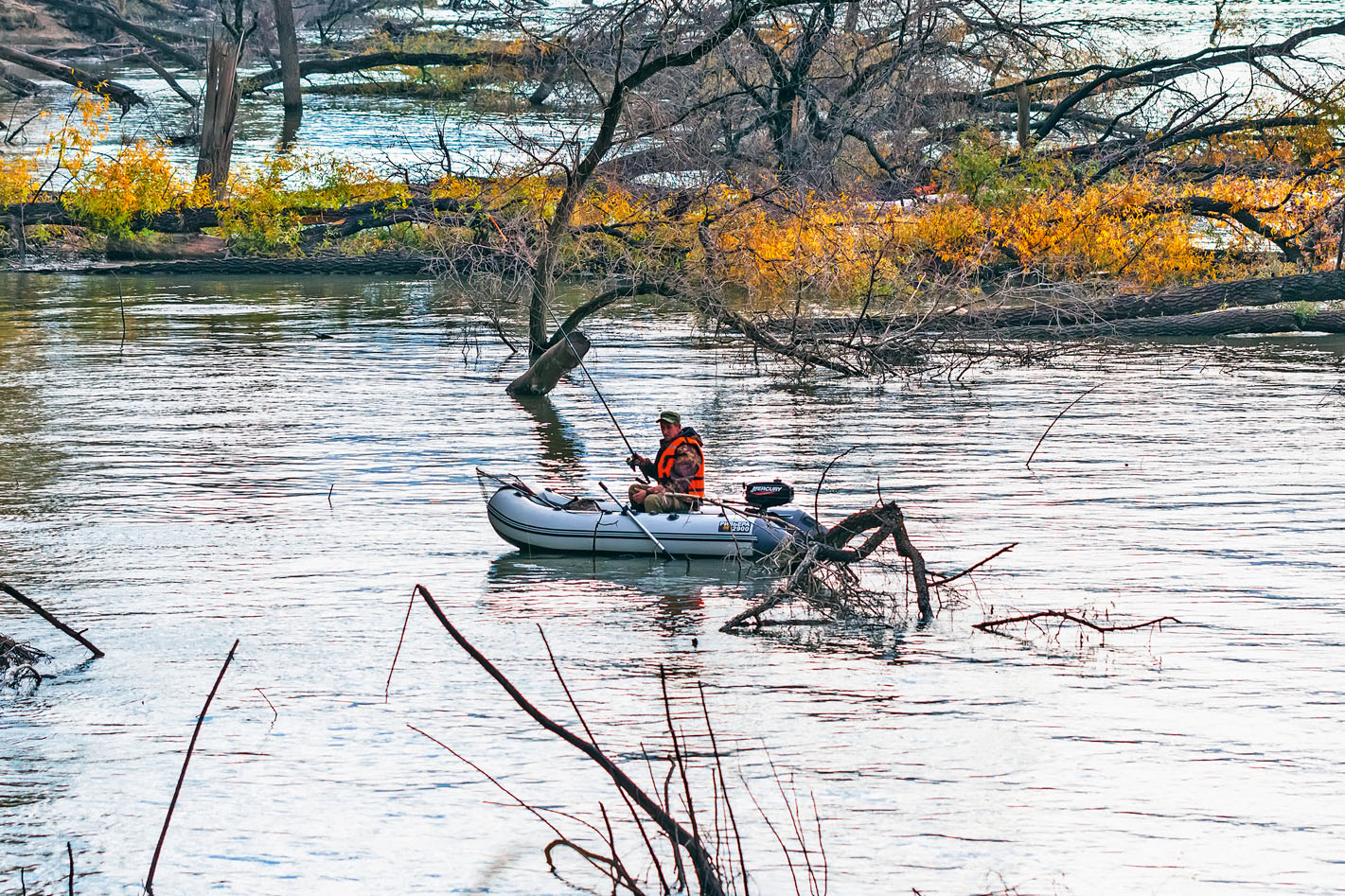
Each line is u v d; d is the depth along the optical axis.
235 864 16.08
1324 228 66.31
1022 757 18.72
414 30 151.50
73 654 22.56
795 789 17.83
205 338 55.72
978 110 78.75
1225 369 50.75
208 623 24.09
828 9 69.81
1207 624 24.09
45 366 49.38
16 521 30.39
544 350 46.72
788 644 23.17
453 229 62.16
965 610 24.97
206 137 77.38
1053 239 64.25
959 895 15.33
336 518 30.92
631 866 16.06
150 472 34.94
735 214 51.28
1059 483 34.00
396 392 45.75
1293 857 16.06
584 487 33.53
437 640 23.28
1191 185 69.00
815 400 45.19
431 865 16.08
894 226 60.56
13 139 105.56
